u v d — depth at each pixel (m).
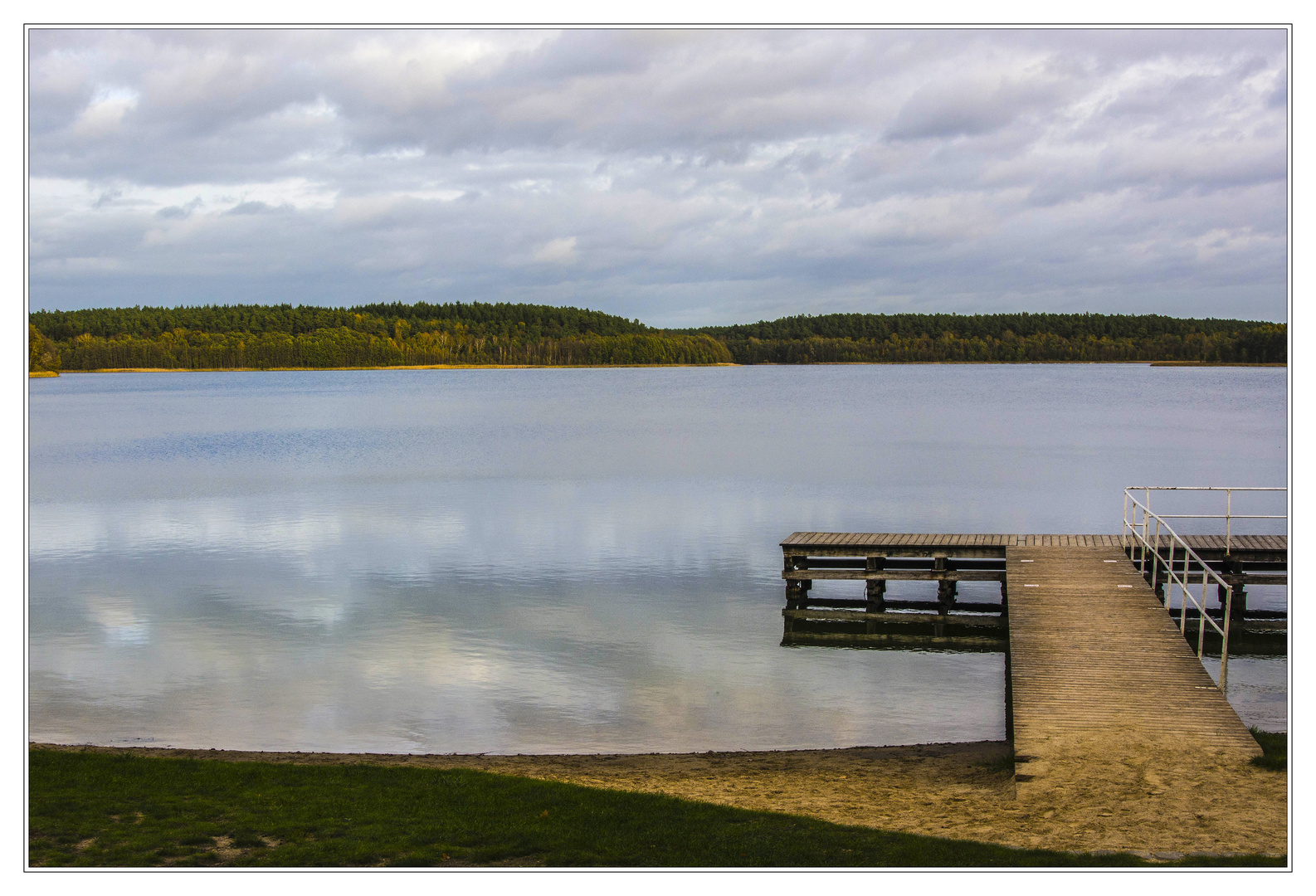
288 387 121.00
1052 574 16.06
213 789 8.97
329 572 21.45
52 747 11.38
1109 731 9.56
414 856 7.34
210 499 31.72
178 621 17.56
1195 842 7.34
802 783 9.80
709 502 30.75
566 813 8.34
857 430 56.50
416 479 36.44
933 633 17.16
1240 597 18.22
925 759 10.95
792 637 16.78
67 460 42.91
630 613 18.08
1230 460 40.25
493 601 18.91
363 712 13.01
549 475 37.41
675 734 12.20
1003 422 60.41
